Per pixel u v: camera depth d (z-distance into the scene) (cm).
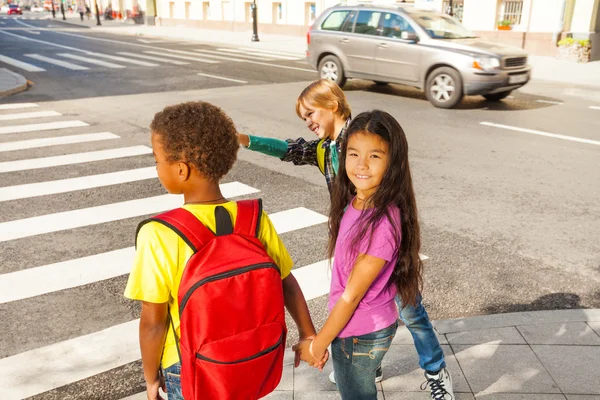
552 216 553
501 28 2070
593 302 396
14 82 1352
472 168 704
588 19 1861
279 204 588
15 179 668
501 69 1052
